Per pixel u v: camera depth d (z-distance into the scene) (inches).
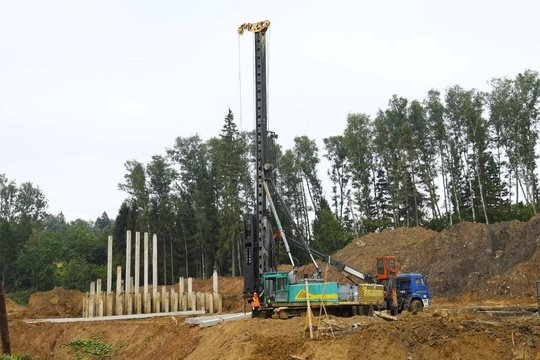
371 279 1079.6
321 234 2491.4
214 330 978.7
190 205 2908.5
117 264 2674.7
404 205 2630.4
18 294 2965.1
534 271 1465.3
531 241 1588.3
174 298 1450.5
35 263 3161.9
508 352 672.4
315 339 740.7
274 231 1034.1
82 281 2851.9
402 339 693.9
